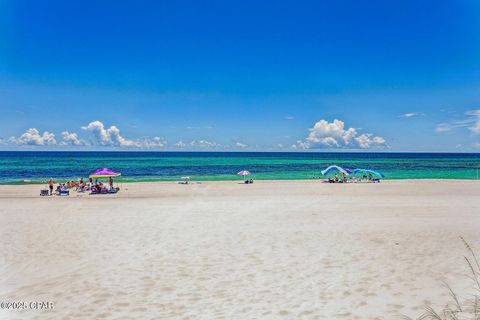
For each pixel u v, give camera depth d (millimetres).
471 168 71688
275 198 22422
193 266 9031
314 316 6238
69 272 8656
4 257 9805
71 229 13164
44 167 69375
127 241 11422
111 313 6492
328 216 15734
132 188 30078
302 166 81438
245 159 139250
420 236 11914
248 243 11180
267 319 6156
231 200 21453
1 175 50312
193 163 95938
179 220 14859
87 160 110688
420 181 37156
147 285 7809
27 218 15438
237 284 7820
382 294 7168
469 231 12594
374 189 28656
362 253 10047
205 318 6238
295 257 9742
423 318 6012
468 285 7551
